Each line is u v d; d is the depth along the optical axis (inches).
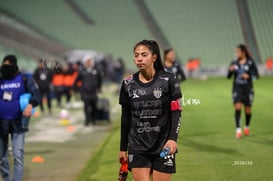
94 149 1105.4
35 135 1327.5
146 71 475.8
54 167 909.2
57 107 2143.2
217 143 1103.0
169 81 476.7
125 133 494.6
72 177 825.5
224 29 4832.7
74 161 964.6
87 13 4997.5
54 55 4254.4
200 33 4837.6
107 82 3631.9
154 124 478.3
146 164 481.7
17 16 4709.6
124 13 5029.5
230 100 2128.4
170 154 465.1
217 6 5083.7
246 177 784.3
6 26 4239.7
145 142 479.5
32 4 4958.2
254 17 4896.7
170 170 476.4
